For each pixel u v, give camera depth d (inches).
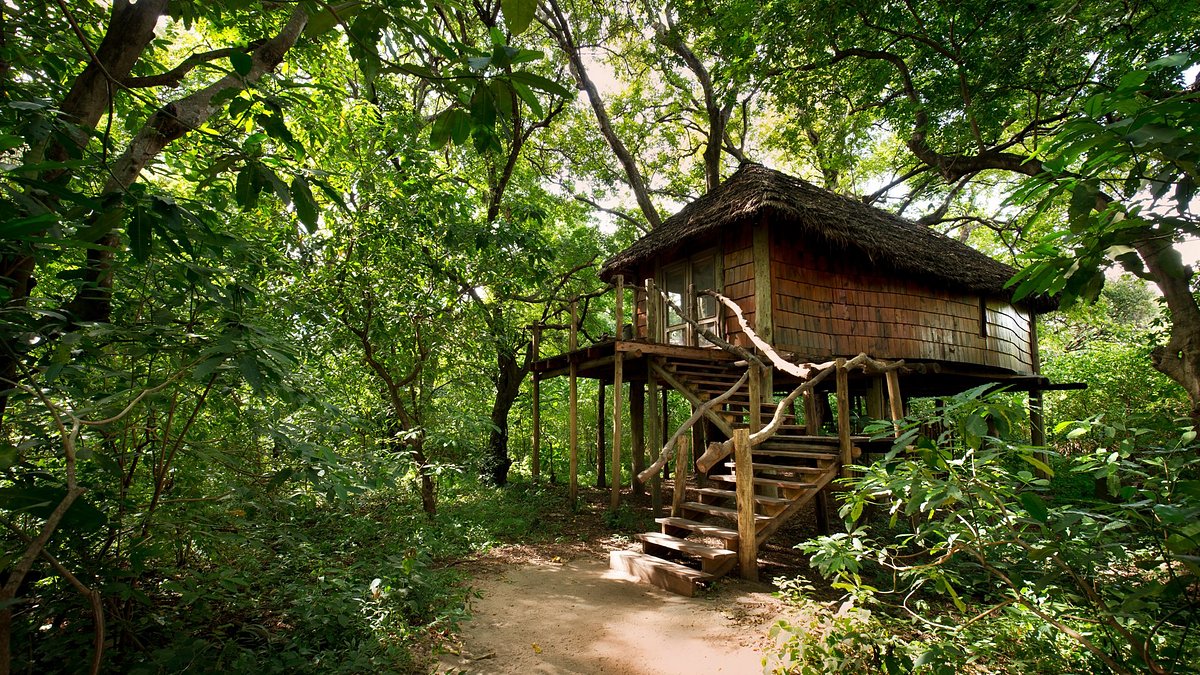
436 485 349.4
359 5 58.6
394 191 284.4
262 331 97.2
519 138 458.3
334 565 201.0
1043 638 110.2
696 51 577.6
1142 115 59.0
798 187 386.6
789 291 339.6
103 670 107.3
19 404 103.4
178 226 74.5
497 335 340.5
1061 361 564.4
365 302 277.6
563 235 590.6
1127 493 78.6
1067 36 273.4
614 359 344.8
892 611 153.3
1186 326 234.8
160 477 113.3
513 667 140.6
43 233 75.6
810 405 329.7
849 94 439.8
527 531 300.2
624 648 151.3
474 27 369.7
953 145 401.4
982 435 89.4
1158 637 94.6
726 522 282.4
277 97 106.3
